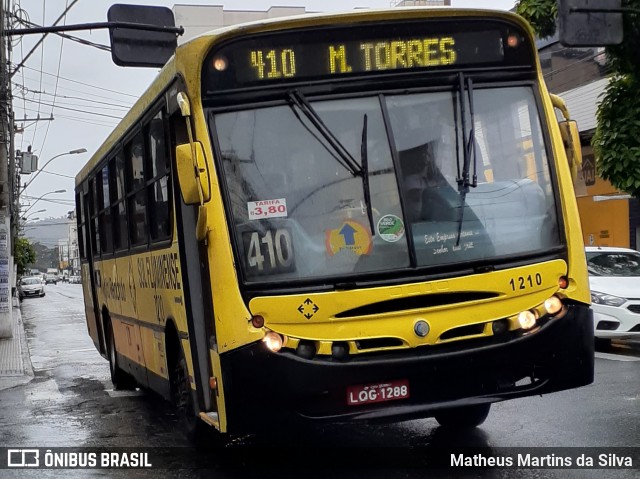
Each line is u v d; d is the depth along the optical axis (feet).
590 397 30.63
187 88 20.06
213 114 19.76
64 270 477.77
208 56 19.85
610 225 76.59
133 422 31.76
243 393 18.69
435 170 20.11
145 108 26.50
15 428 31.19
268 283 18.92
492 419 27.63
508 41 21.21
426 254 19.53
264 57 19.97
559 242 20.58
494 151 20.68
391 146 19.94
